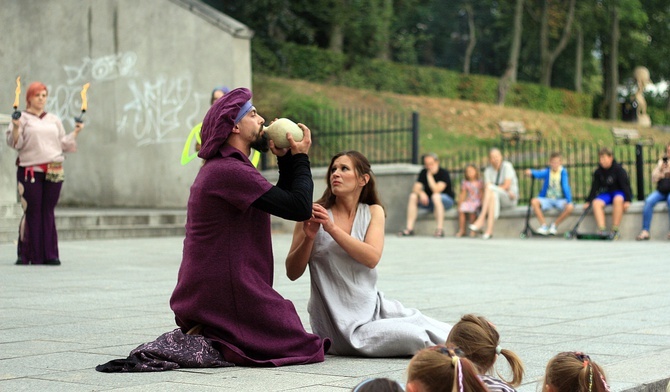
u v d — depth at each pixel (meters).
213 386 7.33
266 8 46.47
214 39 29.77
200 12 29.95
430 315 11.62
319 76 51.72
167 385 7.37
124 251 21.72
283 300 8.50
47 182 18.06
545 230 27.75
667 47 83.81
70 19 32.09
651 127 68.75
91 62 31.83
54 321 10.99
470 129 52.56
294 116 42.00
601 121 63.97
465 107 55.41
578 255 21.58
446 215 29.19
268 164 32.44
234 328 8.27
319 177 30.39
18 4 32.78
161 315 11.50
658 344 9.62
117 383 7.46
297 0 49.69
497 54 80.19
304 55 51.22
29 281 15.43
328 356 8.91
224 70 29.61
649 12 82.50
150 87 30.81
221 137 8.27
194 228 8.26
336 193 9.06
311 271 9.06
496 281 15.89
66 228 25.52
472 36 74.56
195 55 30.05
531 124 56.06
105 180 31.69
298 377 7.74
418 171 29.81
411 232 29.09
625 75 85.81
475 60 82.12
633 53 81.56
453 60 81.38
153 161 30.73
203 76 29.88
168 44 30.50
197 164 29.86
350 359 8.72
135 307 12.25
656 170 26.73
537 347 9.42
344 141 37.16
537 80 80.38
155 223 27.69
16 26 32.78
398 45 60.75
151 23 30.81
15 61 32.78
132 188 31.17
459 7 75.56
